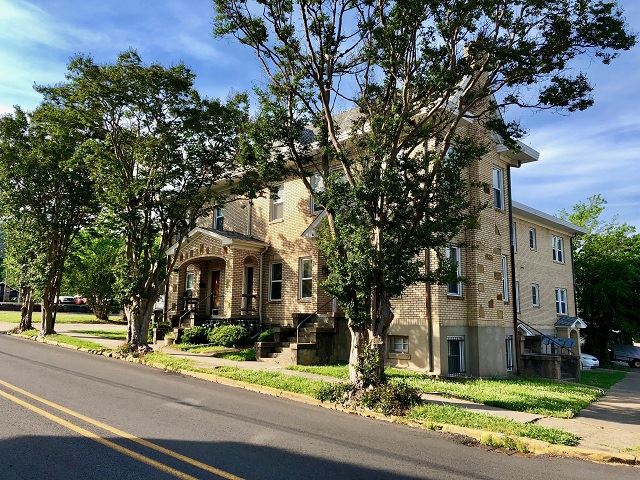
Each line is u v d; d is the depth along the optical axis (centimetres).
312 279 1956
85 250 3491
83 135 1789
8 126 2089
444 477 593
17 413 770
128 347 1698
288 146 1190
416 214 1034
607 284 3316
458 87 1062
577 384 1728
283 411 933
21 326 2489
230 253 2098
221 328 1919
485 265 1783
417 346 1589
